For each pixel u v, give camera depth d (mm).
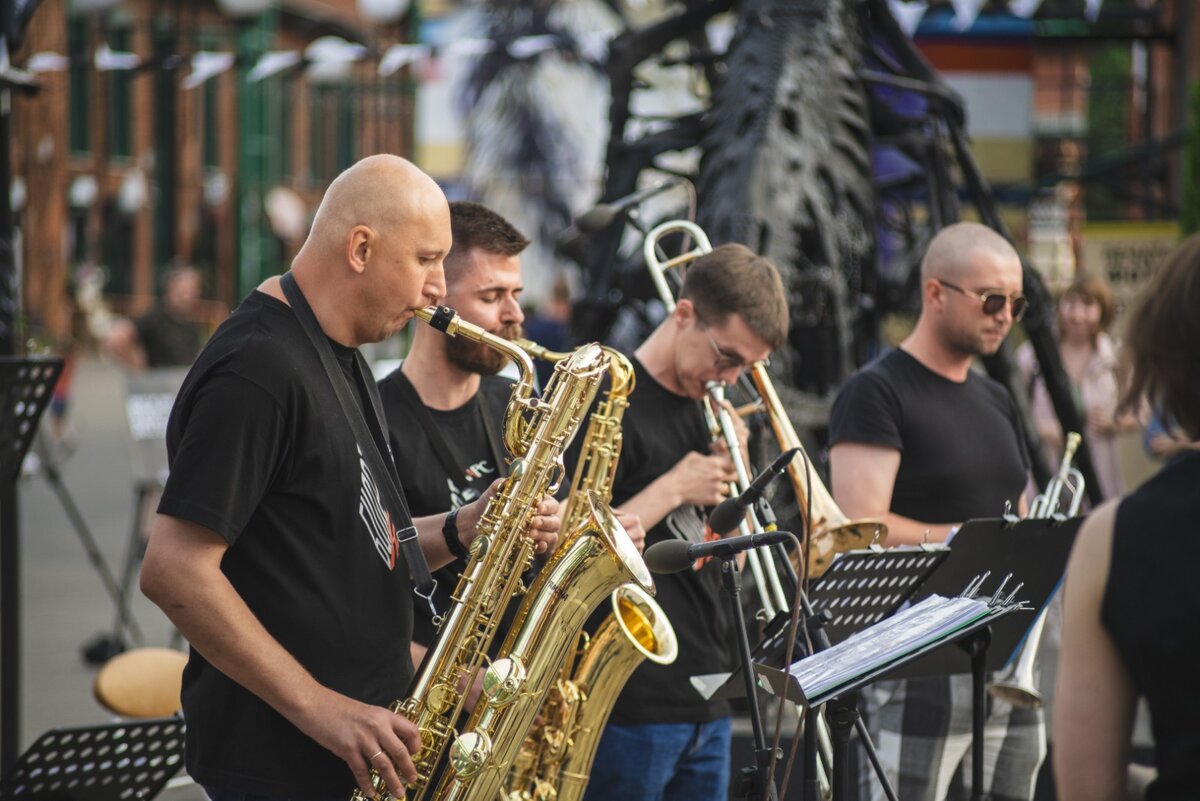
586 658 9648
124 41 71000
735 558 8438
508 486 8883
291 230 76562
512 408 9125
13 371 10148
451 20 46688
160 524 7215
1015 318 11141
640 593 9391
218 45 49406
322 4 80000
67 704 17953
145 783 9430
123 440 52625
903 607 8898
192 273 26078
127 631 22000
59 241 63000
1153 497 5680
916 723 10992
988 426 11250
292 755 7520
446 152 48031
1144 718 14758
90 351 72375
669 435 10266
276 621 7484
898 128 16172
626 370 9617
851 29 15969
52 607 23594
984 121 31625
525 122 46969
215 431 7184
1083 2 36219
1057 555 9516
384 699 7793
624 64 16344
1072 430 15445
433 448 9500
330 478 7547
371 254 7668
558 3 44531
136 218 78438
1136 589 5574
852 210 15031
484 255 9477
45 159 59656
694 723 10078
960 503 10992
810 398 13547
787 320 9977
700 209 14320
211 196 77000
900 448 10930
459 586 8797
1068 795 5734
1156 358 5797
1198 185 26297
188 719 7723
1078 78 49312
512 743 8781
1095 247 25891
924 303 11219
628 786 9938
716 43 21859
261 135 68125
